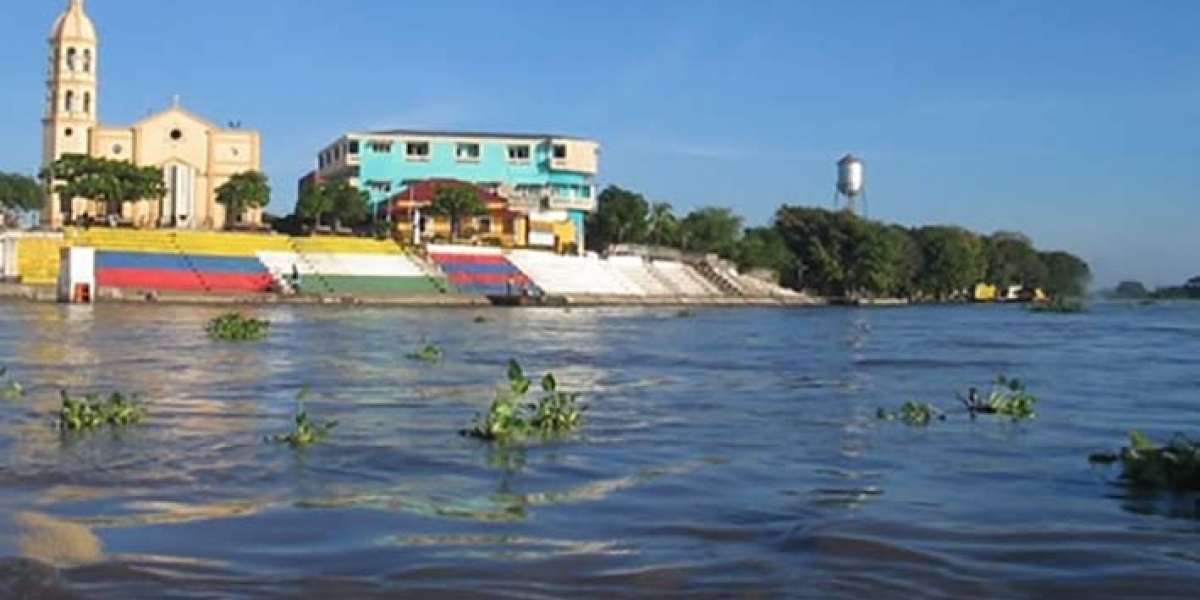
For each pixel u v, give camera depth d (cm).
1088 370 3588
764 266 14575
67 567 981
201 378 2744
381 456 1591
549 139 13925
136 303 7825
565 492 1353
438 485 1388
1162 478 1429
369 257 10175
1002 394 2634
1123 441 1856
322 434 1769
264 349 3856
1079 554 1069
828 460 1630
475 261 10788
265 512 1216
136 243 9206
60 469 1451
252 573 973
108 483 1369
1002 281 18775
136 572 968
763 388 2820
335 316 6950
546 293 10412
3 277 8712
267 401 2272
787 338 5597
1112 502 1322
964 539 1121
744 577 975
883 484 1436
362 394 2456
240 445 1667
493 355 3919
